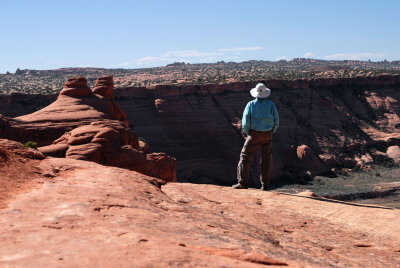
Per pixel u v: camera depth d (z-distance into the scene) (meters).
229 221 7.05
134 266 3.41
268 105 12.09
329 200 10.94
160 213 6.18
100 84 63.72
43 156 10.40
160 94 132.00
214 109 135.00
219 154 125.62
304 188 115.00
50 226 4.58
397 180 121.38
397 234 7.84
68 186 7.25
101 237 4.29
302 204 10.08
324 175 129.00
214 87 139.12
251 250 4.96
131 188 7.77
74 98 58.88
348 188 114.06
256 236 6.18
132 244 4.09
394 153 144.50
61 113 54.62
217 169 122.38
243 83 144.88
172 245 4.33
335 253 6.31
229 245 4.96
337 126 151.62
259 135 12.12
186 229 5.45
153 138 123.25
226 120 133.75
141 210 6.07
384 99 171.25
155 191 8.27
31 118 53.03
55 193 6.52
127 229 4.74
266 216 8.41
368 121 161.50
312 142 141.38
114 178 8.60
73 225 4.70
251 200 10.02
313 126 148.12
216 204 8.94
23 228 4.40
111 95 65.12
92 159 28.47
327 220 8.77
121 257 3.60
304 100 155.50
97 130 31.70
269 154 12.48
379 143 149.50
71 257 3.48
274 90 153.38
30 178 7.65
